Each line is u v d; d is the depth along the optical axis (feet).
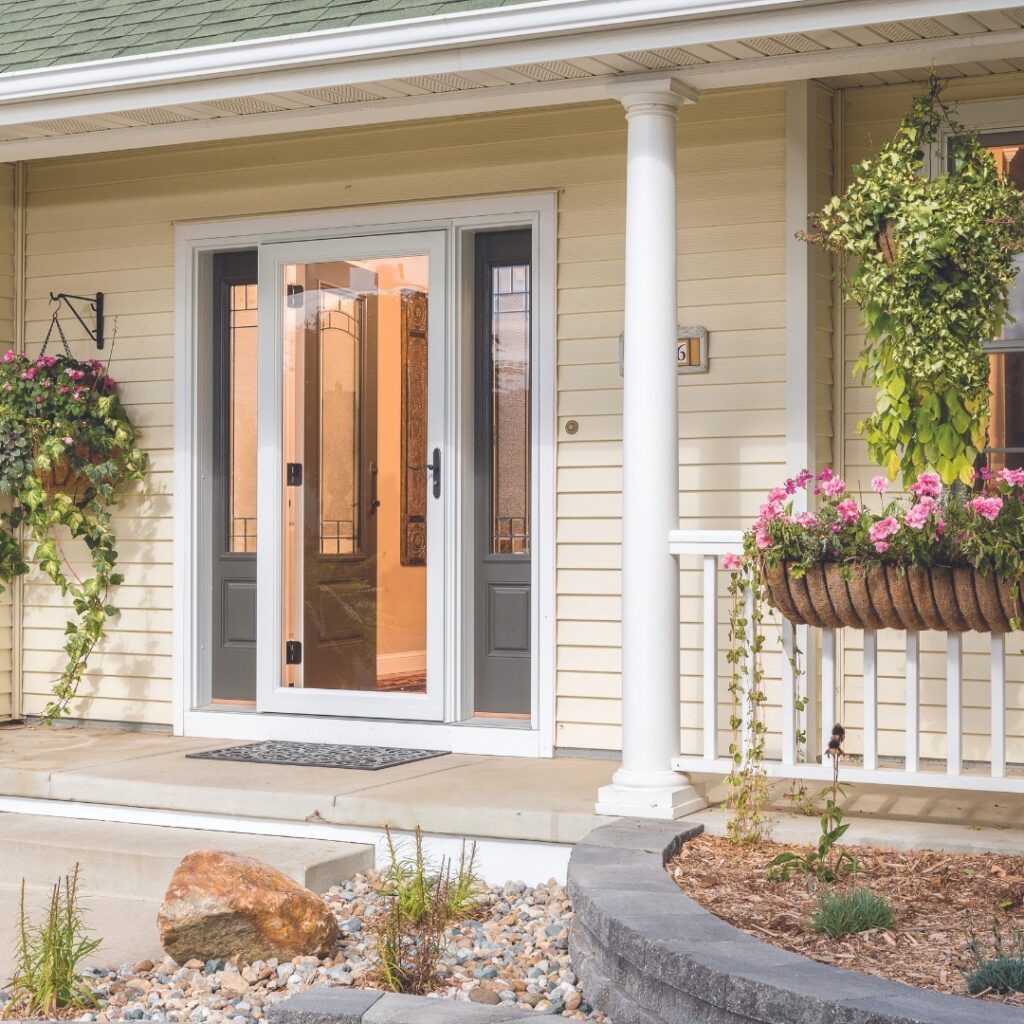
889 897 14.99
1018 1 15.60
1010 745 20.53
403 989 14.47
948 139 20.93
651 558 18.22
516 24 17.49
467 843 18.37
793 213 20.90
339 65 18.90
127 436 25.31
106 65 20.06
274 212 24.58
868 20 16.21
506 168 22.97
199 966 15.64
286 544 24.70
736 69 17.95
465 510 23.39
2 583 25.99
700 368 21.56
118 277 25.88
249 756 22.53
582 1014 13.99
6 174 26.48
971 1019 10.69
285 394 24.71
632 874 15.20
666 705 18.20
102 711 26.00
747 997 11.65
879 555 16.61
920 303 17.22
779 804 18.76
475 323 23.65
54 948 14.88
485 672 23.58
